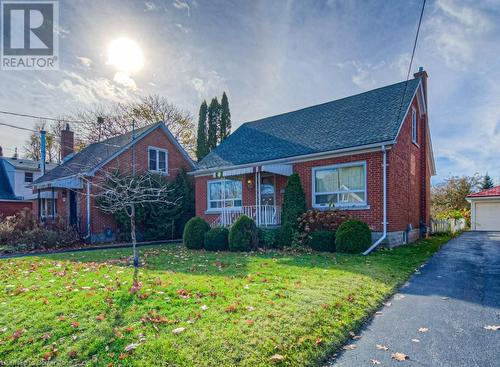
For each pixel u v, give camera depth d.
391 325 4.64
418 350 3.87
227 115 28.52
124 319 4.33
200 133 27.89
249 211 14.72
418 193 16.27
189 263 8.82
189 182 20.20
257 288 5.79
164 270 7.74
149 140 19.89
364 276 6.83
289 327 4.14
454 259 9.52
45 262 9.44
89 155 21.08
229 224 14.34
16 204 26.83
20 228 15.12
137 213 16.88
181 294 5.43
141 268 8.06
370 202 11.91
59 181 17.08
